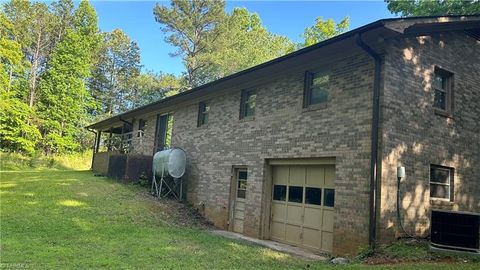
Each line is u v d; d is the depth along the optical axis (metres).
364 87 9.09
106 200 13.94
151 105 19.22
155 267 6.53
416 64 9.46
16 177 19.30
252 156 12.55
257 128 12.51
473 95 11.06
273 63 10.75
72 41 38.88
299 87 11.02
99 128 29.11
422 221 9.02
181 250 8.27
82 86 39.38
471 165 10.64
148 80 41.12
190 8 37.62
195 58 37.28
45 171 25.14
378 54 8.77
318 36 38.44
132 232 10.09
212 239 10.12
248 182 12.52
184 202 15.66
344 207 9.01
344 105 9.50
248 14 46.62
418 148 9.17
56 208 12.27
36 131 34.59
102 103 48.50
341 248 8.92
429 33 9.73
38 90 38.69
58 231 9.66
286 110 11.36
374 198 8.30
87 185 16.39
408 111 9.06
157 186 16.31
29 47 40.91
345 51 9.56
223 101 14.73
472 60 11.23
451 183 10.12
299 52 9.77
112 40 51.16
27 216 11.10
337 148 9.47
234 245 9.45
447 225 8.01
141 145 20.77
